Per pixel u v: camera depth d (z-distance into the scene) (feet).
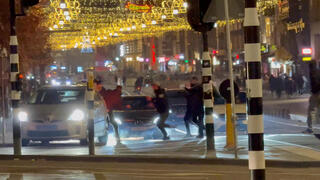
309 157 107.34
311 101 157.07
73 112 140.05
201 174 94.84
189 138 157.38
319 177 89.92
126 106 168.96
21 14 115.24
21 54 276.00
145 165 107.14
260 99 49.29
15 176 95.50
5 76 162.09
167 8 398.83
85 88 151.23
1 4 223.10
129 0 432.66
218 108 217.36
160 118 156.97
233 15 97.40
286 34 455.63
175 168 102.73
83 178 92.32
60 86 151.53
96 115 144.15
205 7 94.68
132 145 140.46
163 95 156.66
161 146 134.72
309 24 403.75
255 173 49.42
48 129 138.51
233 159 103.81
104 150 129.90
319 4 373.61
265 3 413.59
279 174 93.50
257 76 49.24
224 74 599.57
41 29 307.58
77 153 123.65
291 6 438.40
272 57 431.43
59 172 99.91
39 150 132.77
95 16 447.83
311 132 157.99
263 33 538.06
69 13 366.22
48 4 326.03
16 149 117.60
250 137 49.55
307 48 293.64
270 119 225.15
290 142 135.54
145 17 454.40
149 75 638.94
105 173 97.96
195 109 159.43
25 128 139.33
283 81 396.78
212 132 114.32
